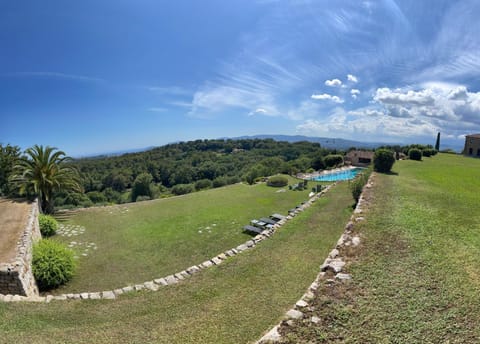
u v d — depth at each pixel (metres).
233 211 15.19
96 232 12.97
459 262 5.14
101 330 4.59
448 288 4.29
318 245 8.20
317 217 11.08
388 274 4.80
